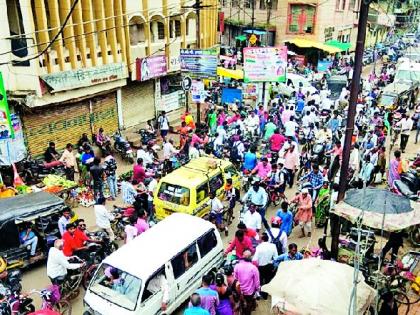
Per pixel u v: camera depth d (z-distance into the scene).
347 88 27.22
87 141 17.12
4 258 10.33
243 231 9.85
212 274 8.48
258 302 9.82
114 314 8.17
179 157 16.58
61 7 16.28
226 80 28.14
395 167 14.09
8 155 15.26
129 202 13.33
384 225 8.73
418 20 53.75
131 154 18.06
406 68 27.86
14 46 14.85
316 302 6.91
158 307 8.59
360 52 9.03
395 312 8.16
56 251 9.31
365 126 19.06
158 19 21.50
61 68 16.36
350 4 48.41
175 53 23.06
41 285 10.53
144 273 8.38
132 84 21.28
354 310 6.51
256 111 20.77
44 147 16.91
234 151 16.61
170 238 9.46
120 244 12.29
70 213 11.34
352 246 10.46
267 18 41.09
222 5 43.38
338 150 15.00
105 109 19.70
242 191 15.17
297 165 15.74
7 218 10.22
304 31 40.66
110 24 18.50
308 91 25.91
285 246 9.95
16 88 15.37
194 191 11.84
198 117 20.39
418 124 20.98
